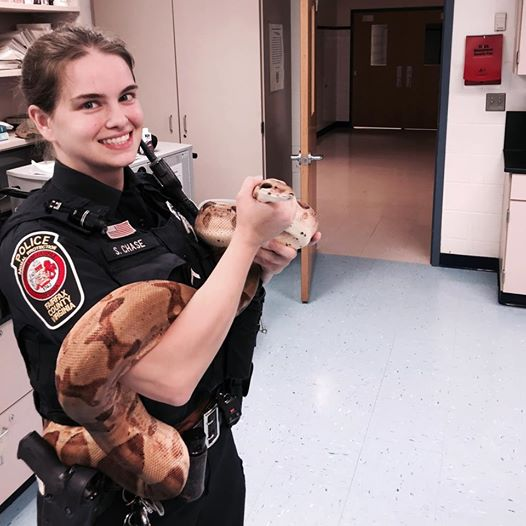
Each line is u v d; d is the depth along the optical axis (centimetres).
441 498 233
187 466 110
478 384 309
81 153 106
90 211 104
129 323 89
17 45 363
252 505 231
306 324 381
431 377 317
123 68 105
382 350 347
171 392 95
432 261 475
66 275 97
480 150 439
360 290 431
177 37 449
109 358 88
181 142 472
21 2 353
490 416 283
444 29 424
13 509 232
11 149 366
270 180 99
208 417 128
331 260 492
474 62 418
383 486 240
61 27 106
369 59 1212
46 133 109
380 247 522
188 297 97
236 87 445
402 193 704
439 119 443
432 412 287
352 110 1248
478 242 459
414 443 265
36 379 110
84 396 90
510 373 319
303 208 124
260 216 97
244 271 99
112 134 105
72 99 101
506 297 398
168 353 93
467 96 432
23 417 227
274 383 314
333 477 246
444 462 253
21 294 100
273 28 447
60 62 100
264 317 391
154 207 127
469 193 451
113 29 464
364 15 1191
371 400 298
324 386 311
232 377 133
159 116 473
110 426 99
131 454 103
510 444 263
